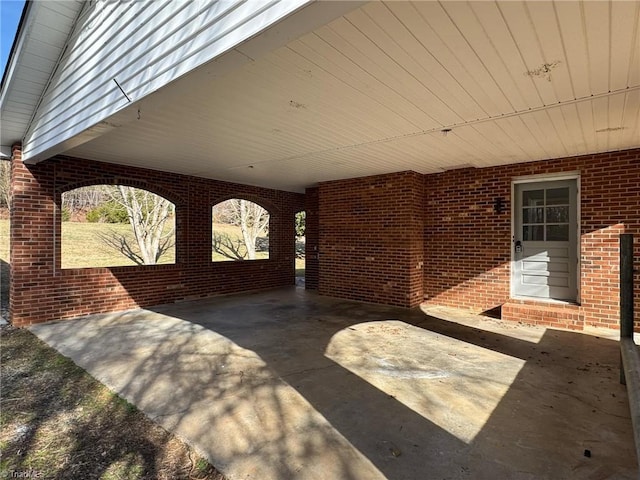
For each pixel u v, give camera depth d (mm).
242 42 2088
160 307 6898
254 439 2400
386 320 5820
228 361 3896
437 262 7082
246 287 8945
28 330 5203
